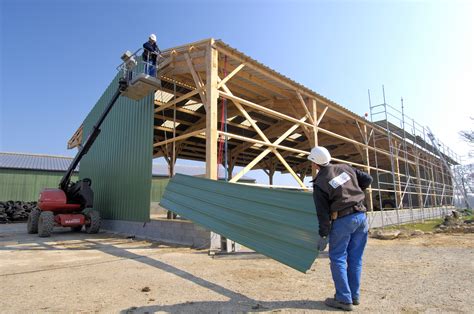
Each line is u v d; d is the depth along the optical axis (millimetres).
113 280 3797
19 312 2707
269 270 4336
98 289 3408
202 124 11609
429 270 4281
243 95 9859
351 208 2771
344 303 2693
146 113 9391
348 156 17859
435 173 20297
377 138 14773
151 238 8305
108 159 11539
